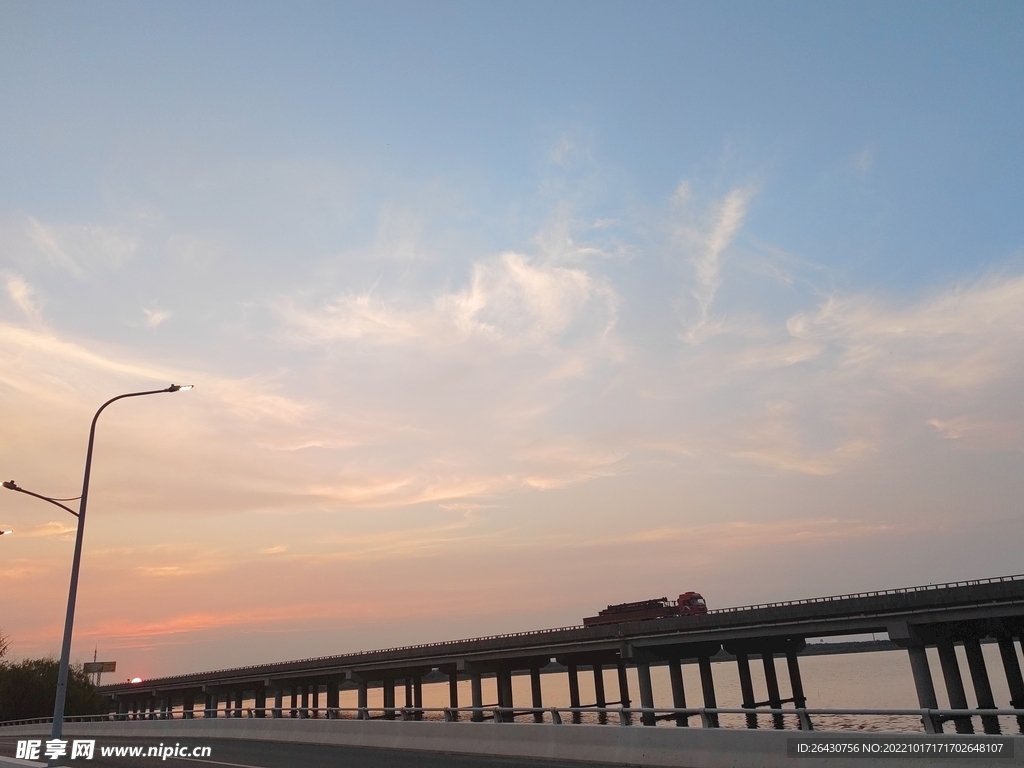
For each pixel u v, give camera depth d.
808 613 65.50
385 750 27.91
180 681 136.62
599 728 20.39
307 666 113.00
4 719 97.06
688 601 83.50
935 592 58.16
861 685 139.50
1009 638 64.06
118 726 50.00
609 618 86.19
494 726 23.98
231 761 26.56
